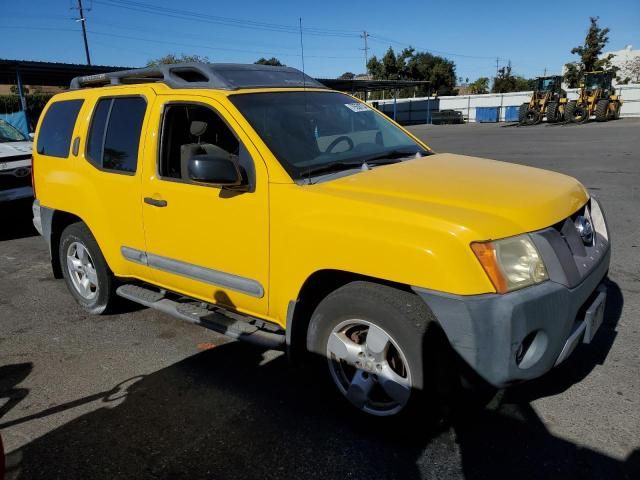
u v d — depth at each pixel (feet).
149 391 11.81
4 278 20.13
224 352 13.51
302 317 10.61
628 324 13.57
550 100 104.01
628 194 29.17
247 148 10.87
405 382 9.18
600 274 9.90
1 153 25.66
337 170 11.12
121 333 14.87
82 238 15.40
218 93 11.85
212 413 10.88
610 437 9.46
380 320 9.14
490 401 10.65
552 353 8.77
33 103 118.73
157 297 14.11
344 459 9.33
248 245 10.85
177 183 12.09
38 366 13.17
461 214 8.66
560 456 9.09
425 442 9.63
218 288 11.82
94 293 16.03
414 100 160.66
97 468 9.45
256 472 9.14
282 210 10.14
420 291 8.50
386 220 8.87
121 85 14.38
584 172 37.47
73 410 11.23
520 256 8.55
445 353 8.88
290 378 12.12
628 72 192.95
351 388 9.96
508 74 224.33
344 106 13.64
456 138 79.15
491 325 8.18
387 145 13.26
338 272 9.78
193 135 12.17
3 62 62.59
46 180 16.12
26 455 9.87
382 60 199.00
